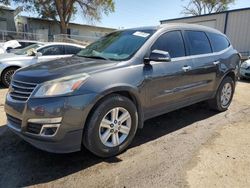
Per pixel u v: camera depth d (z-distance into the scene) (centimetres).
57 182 270
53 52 814
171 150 345
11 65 746
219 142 371
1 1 2956
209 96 482
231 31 1842
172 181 272
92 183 269
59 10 3219
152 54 341
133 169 296
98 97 290
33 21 3416
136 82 329
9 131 399
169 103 391
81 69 303
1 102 578
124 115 326
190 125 445
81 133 287
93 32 3909
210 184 267
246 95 707
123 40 390
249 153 337
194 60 422
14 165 301
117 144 323
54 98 269
